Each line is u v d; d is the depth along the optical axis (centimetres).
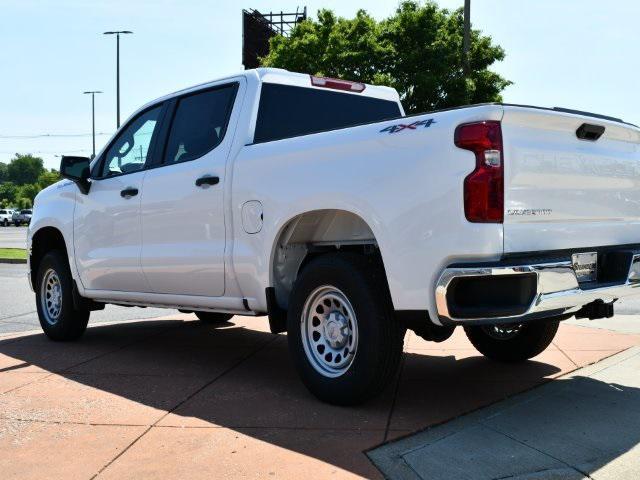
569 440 363
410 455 343
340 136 428
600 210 428
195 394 469
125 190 588
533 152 381
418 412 417
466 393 461
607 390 459
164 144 575
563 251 399
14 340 693
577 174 409
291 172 450
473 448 352
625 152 457
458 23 2402
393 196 388
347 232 452
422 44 2298
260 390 478
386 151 397
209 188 510
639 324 738
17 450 364
